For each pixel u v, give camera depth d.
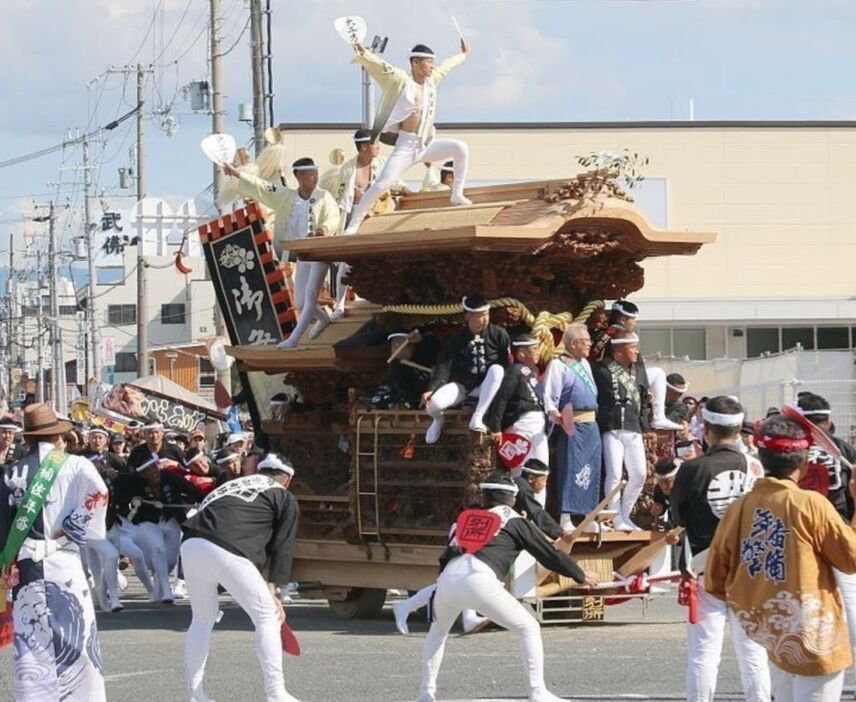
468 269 18.47
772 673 11.65
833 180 60.19
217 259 22.81
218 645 17.34
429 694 12.70
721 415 11.44
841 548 9.09
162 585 22.83
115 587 21.94
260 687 14.18
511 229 17.89
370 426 19.27
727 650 15.90
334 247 19.28
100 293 90.75
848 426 31.91
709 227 59.72
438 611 12.55
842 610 9.27
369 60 19.72
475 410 17.91
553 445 18.58
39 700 11.41
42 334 101.88
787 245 60.12
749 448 19.83
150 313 98.56
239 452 23.05
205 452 26.75
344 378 20.31
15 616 11.52
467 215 19.00
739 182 59.75
